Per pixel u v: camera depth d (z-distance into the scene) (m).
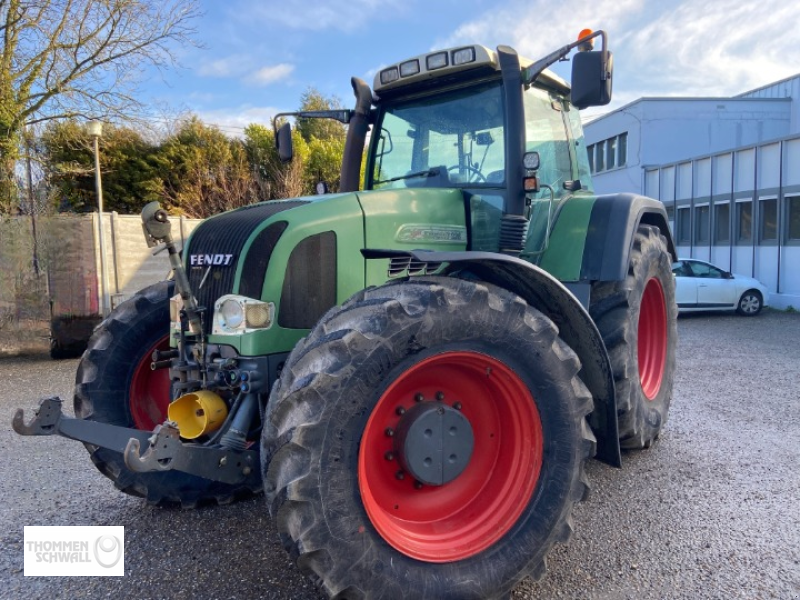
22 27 10.30
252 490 3.60
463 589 2.47
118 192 18.95
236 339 2.86
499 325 2.57
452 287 2.56
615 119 22.41
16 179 10.61
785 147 14.45
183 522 3.51
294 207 3.03
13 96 10.49
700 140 21.00
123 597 2.75
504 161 3.59
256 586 2.83
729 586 2.80
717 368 7.64
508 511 2.70
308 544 2.21
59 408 2.60
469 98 3.80
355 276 3.06
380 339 2.35
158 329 3.82
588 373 3.12
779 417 5.39
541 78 4.02
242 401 2.88
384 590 2.35
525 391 2.68
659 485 3.93
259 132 21.81
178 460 2.51
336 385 2.27
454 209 3.50
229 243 3.02
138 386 3.78
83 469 4.40
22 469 4.41
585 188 4.73
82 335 9.37
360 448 2.34
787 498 3.71
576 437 2.72
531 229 3.86
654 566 2.98
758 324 12.23
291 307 2.90
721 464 4.27
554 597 2.75
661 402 4.68
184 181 19.66
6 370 8.27
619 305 3.98
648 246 4.43
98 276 9.85
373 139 4.23
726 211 16.62
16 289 9.20
